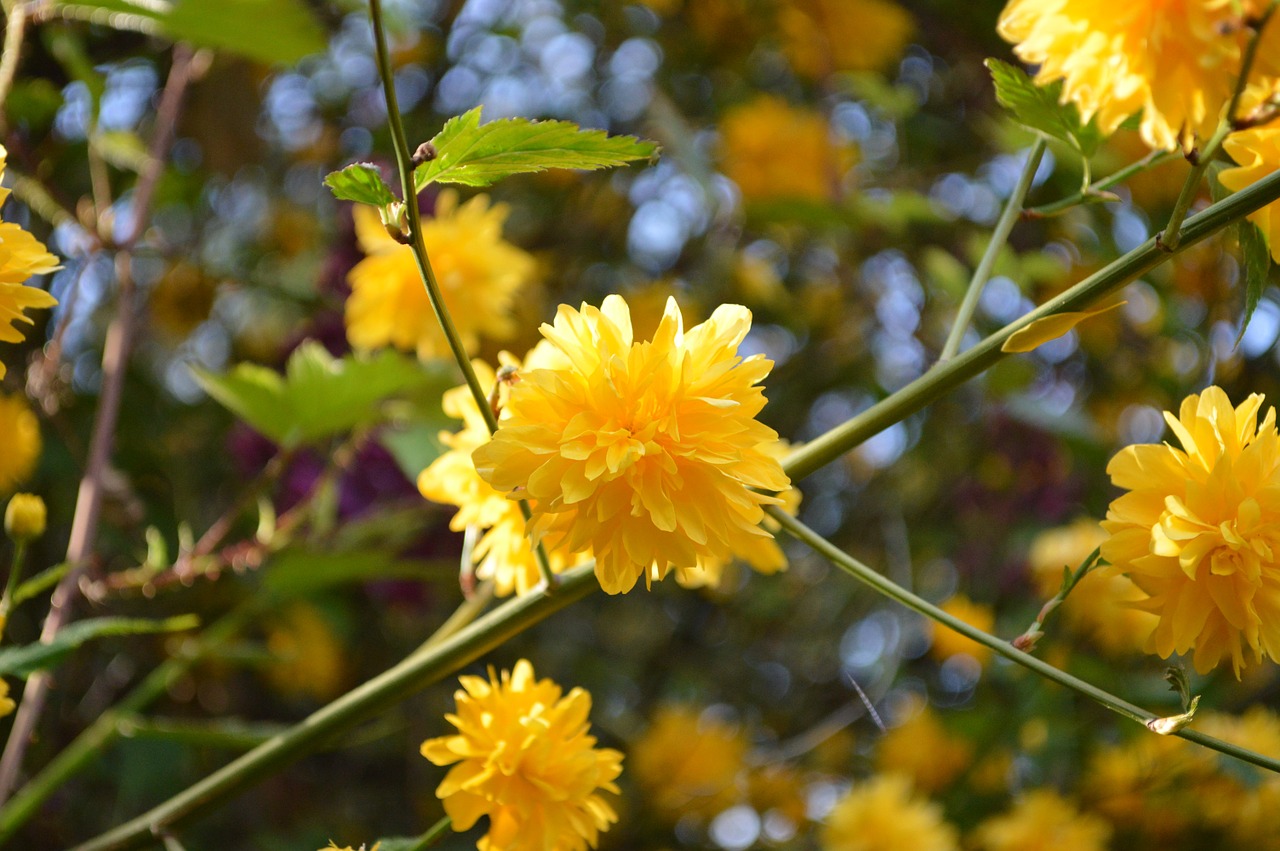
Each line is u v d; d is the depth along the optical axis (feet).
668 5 3.09
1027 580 2.92
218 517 2.80
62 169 2.54
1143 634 2.54
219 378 1.82
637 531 1.37
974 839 2.48
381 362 1.82
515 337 2.86
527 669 1.54
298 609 2.60
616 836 2.68
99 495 1.88
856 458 3.63
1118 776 2.39
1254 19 1.28
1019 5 1.33
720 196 2.78
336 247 2.43
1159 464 1.41
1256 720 2.34
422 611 2.54
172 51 2.60
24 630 2.42
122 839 1.55
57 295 2.45
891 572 3.15
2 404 2.05
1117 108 1.32
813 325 3.42
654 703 3.42
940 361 1.45
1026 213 1.50
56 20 2.01
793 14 2.95
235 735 1.67
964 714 2.62
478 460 1.36
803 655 3.59
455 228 2.02
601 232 3.30
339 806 2.90
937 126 3.25
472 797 1.50
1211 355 2.67
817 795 2.93
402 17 2.50
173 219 3.03
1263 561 1.40
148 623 1.56
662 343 1.38
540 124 1.37
